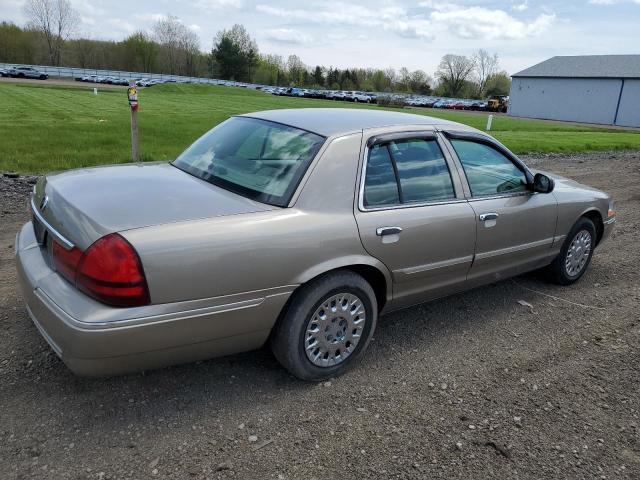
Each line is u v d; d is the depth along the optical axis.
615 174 13.76
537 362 3.94
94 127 17.89
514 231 4.47
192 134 17.19
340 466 2.76
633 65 60.16
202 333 2.89
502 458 2.90
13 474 2.53
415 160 3.81
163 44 110.19
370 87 118.50
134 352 2.71
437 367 3.77
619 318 4.78
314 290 3.24
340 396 3.34
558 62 68.12
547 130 33.16
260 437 2.92
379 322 4.41
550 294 5.24
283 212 3.13
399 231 3.56
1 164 9.88
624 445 3.09
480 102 80.94
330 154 3.38
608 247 6.96
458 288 4.29
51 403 3.04
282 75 117.62
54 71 77.44
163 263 2.69
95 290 2.64
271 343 3.33
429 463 2.82
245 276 2.94
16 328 3.77
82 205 2.92
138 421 2.96
